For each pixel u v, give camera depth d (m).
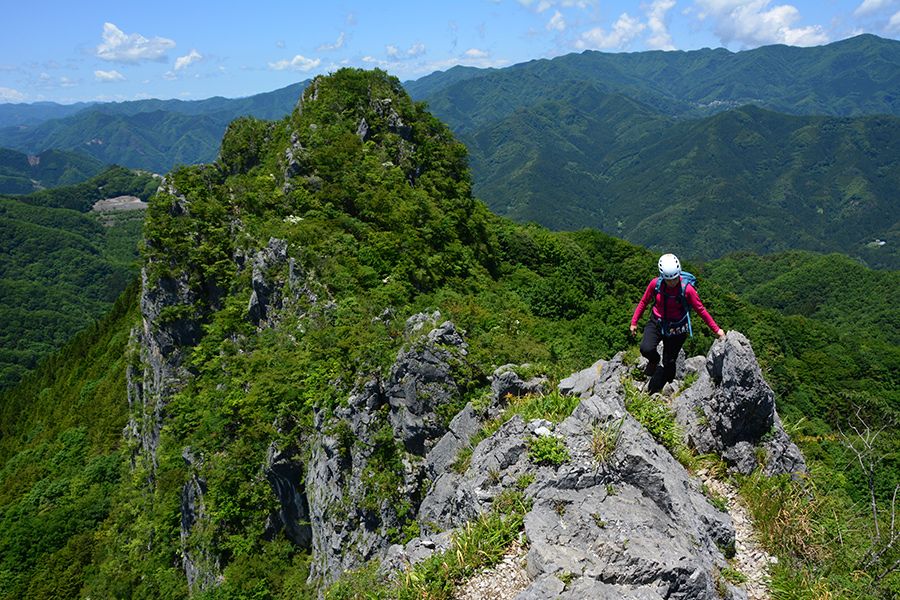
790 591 8.37
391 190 59.47
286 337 37.41
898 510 9.59
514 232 81.94
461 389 20.92
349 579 11.84
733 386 10.45
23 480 74.88
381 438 21.09
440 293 46.75
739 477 10.38
